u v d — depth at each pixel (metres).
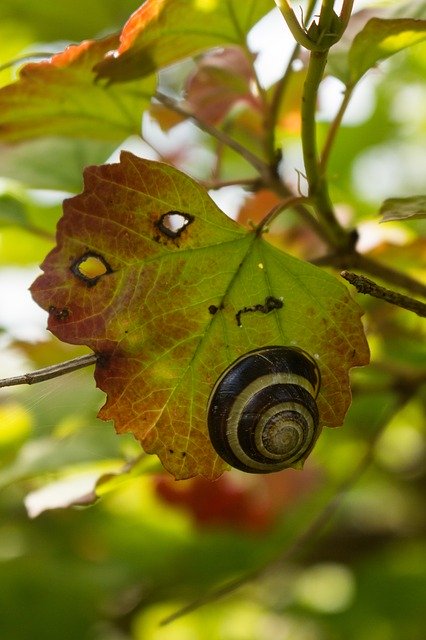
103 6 0.46
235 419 0.24
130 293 0.25
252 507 0.42
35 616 0.44
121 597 0.47
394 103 0.57
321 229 0.30
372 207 0.50
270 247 0.25
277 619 0.52
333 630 0.49
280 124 0.37
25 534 0.47
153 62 0.28
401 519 0.52
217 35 0.28
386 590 0.48
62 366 0.25
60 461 0.33
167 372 0.25
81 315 0.25
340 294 0.25
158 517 0.47
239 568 0.47
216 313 0.25
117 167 0.25
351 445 0.46
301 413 0.24
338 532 0.51
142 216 0.25
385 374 0.36
